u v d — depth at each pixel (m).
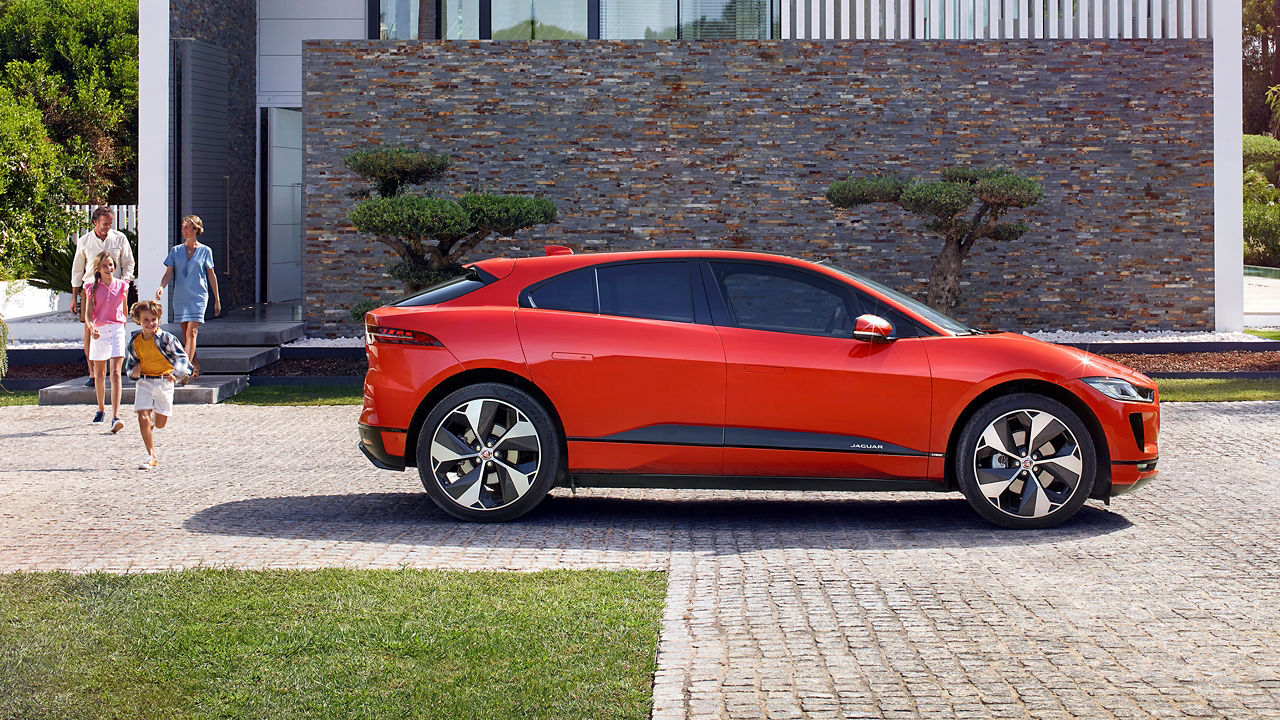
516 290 7.36
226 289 20.42
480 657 4.37
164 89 18.06
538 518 7.39
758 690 4.04
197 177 19.17
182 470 9.22
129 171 36.53
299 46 22.27
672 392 7.05
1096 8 18.00
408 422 7.23
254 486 8.51
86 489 8.34
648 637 4.62
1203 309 17.89
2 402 13.70
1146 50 17.66
